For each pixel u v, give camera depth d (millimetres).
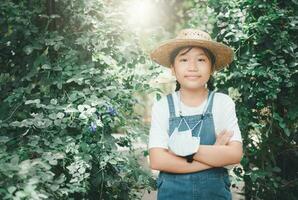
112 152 3018
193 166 2365
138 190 3723
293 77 3512
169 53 2619
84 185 2785
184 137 2340
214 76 3709
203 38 2512
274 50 3537
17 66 3535
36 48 3254
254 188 3805
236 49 3662
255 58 3523
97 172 3037
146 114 7043
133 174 3275
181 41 2463
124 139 3455
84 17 3455
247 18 3674
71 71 3305
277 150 3756
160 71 3557
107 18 3527
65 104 3152
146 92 3490
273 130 3660
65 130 3023
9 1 3289
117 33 3492
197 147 2320
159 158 2400
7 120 3209
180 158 2381
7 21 3355
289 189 3715
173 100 2502
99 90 3158
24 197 2258
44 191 2389
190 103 2494
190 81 2457
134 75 3508
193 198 2373
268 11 3590
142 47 3732
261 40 3561
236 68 3574
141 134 3439
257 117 3721
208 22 4449
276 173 3770
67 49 3512
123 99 3377
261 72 3355
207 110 2457
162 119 2482
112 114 3094
